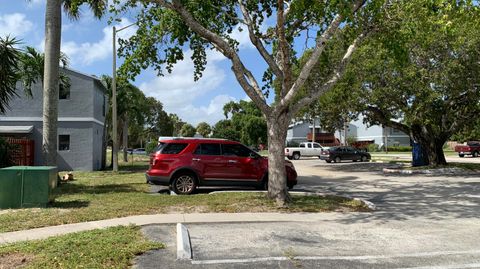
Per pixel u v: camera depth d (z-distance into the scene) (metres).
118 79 14.35
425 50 20.81
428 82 22.02
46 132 15.73
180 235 7.59
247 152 14.84
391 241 7.92
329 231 8.73
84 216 9.70
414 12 12.00
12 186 10.70
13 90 16.50
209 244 7.51
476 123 28.41
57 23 16.08
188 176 14.02
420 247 7.50
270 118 11.91
